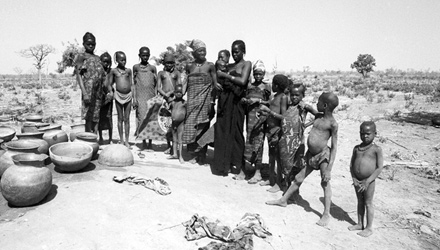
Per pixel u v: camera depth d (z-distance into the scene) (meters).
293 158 5.37
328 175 4.73
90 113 7.26
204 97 6.81
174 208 4.64
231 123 6.38
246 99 6.09
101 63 7.30
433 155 8.69
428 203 5.86
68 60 25.73
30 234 3.77
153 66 7.96
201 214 4.67
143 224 4.17
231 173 6.87
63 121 13.04
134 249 3.69
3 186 4.27
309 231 4.61
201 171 6.75
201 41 6.78
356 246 4.30
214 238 4.06
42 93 23.02
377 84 26.73
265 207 5.26
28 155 4.80
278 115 5.52
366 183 4.45
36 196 4.34
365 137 4.42
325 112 4.77
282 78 5.63
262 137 6.20
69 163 5.36
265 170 6.80
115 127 11.66
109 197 4.68
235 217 4.77
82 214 4.23
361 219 4.73
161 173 6.18
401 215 5.36
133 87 7.96
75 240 3.71
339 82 30.08
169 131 7.66
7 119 12.82
